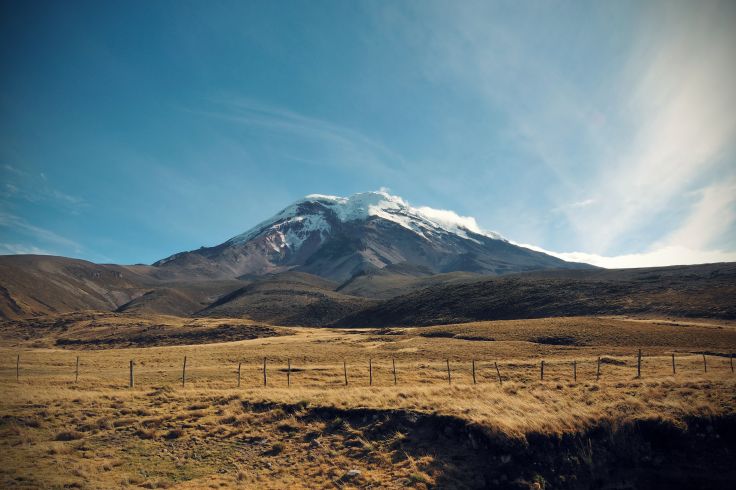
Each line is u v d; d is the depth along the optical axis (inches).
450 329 3636.8
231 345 3636.8
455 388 1145.4
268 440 916.0
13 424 979.9
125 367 2140.7
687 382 1103.6
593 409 927.0
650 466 823.7
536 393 1066.1
